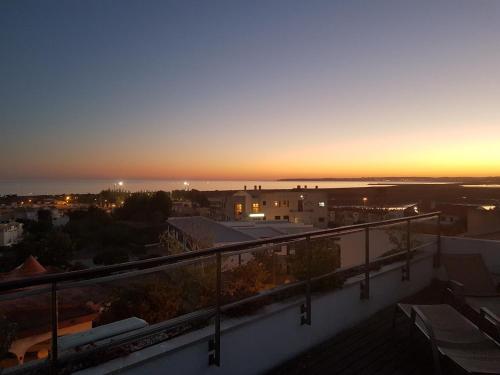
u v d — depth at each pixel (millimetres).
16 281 1547
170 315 2938
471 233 13852
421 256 5230
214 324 2609
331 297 3564
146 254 35250
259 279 3443
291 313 3127
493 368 2420
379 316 4133
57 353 1839
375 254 7008
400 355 3184
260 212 46156
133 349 2191
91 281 1871
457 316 3332
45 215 61062
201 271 3191
